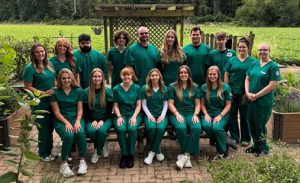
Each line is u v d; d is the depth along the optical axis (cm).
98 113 496
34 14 7094
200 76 566
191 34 560
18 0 7069
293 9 4950
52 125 495
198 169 470
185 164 474
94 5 907
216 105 509
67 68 509
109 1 5722
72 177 450
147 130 483
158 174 456
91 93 489
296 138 546
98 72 484
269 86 483
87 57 551
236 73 533
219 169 378
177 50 541
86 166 466
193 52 559
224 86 507
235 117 552
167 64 546
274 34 3291
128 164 477
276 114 541
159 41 943
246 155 506
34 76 466
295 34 3309
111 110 504
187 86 509
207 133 488
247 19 5125
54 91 475
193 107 514
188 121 492
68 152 454
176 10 909
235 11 5709
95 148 492
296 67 1355
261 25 5044
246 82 517
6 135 511
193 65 562
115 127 483
